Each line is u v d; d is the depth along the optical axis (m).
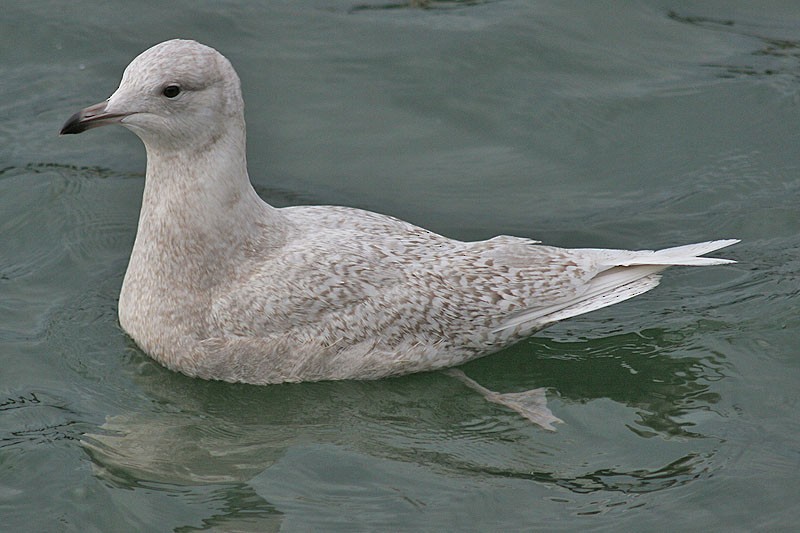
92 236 14.71
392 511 10.82
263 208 12.48
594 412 12.25
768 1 18.70
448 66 17.55
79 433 11.77
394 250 12.52
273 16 18.44
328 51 17.78
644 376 12.72
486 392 12.54
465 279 12.49
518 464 11.52
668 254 12.71
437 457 11.62
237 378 12.45
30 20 18.16
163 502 10.88
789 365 12.71
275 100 16.89
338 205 15.15
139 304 12.54
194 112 11.74
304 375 12.44
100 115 11.60
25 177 15.58
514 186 15.62
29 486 11.07
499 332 12.65
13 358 12.76
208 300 12.27
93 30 17.98
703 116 16.67
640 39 18.11
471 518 10.74
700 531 10.60
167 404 12.29
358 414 12.25
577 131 16.52
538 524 10.68
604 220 15.02
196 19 18.25
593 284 12.78
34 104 16.73
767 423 11.91
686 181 15.64
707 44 18.00
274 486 11.12
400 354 12.43
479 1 18.73
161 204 12.17
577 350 13.19
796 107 16.72
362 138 16.39
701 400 12.30
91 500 10.89
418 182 15.65
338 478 11.27
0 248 14.45
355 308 12.24
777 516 10.75
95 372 12.62
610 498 11.02
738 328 13.30
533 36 18.06
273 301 12.16
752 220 14.97
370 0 18.80
